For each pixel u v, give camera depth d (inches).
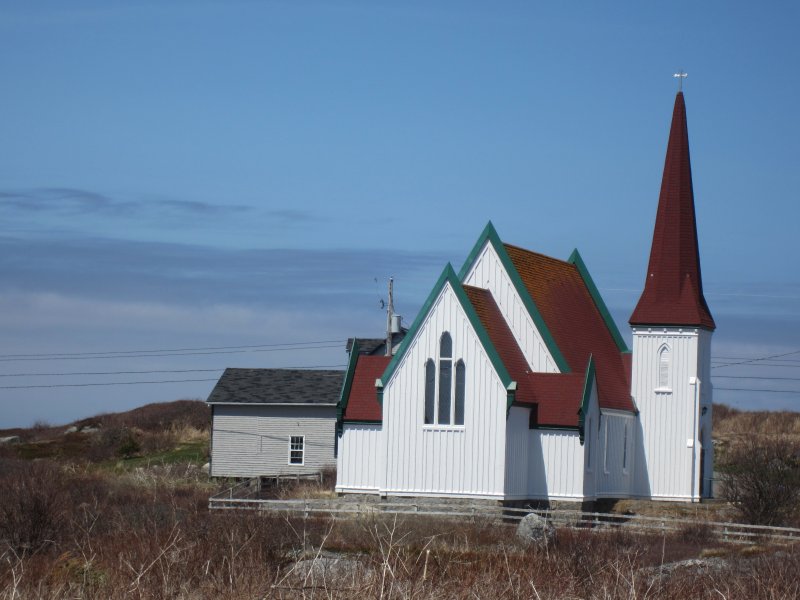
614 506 2458.2
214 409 3452.3
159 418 4709.6
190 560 1058.7
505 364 2393.0
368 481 2386.8
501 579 1066.1
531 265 2650.1
